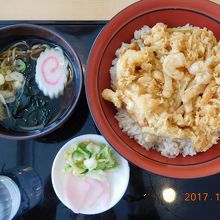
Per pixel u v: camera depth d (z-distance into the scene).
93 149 0.30
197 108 0.27
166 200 0.30
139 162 0.27
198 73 0.27
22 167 0.31
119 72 0.27
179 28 0.30
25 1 0.34
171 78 0.27
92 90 0.28
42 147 0.31
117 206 0.30
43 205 0.30
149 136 0.28
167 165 0.27
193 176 0.27
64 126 0.31
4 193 0.31
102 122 0.27
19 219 0.30
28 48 0.32
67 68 0.31
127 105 0.27
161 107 0.27
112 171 0.30
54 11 0.34
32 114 0.31
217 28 0.29
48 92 0.31
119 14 0.28
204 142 0.27
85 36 0.33
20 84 0.31
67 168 0.30
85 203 0.29
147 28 0.30
